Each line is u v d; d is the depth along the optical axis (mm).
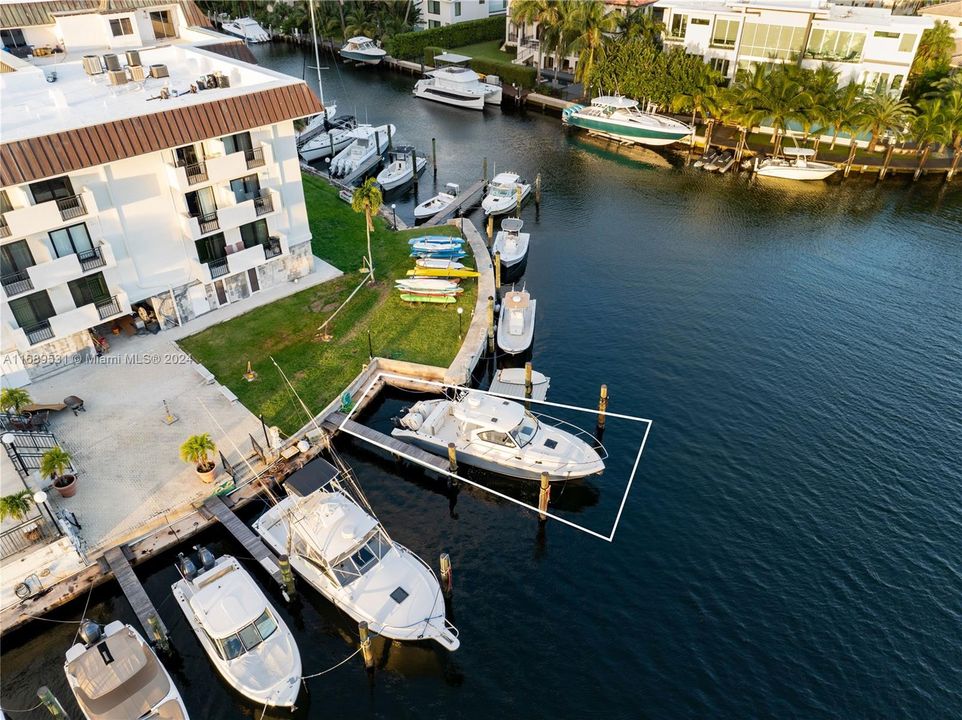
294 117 39219
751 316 47375
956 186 67188
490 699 24891
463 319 43781
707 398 39688
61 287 35469
